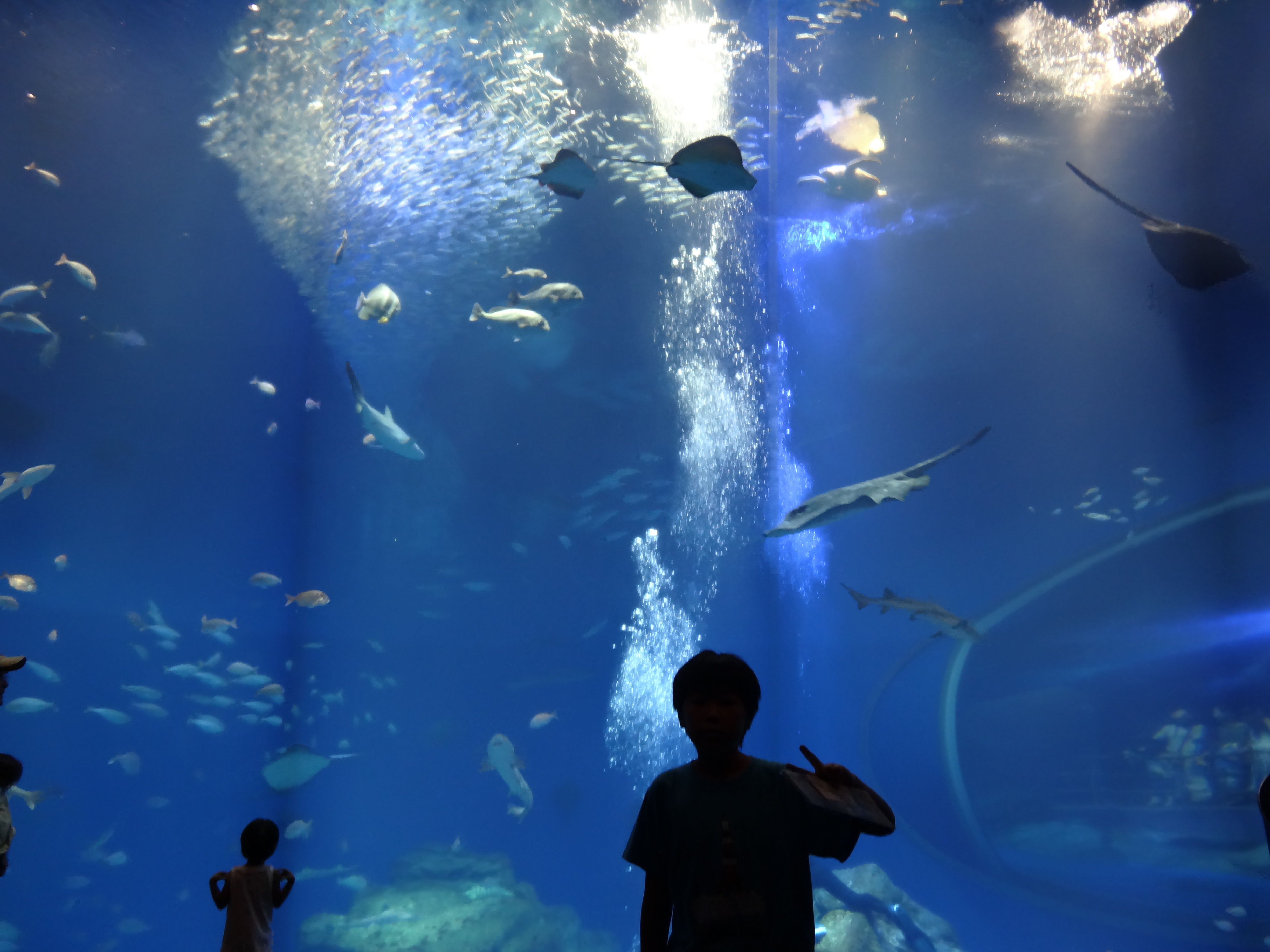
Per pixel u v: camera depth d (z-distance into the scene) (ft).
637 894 64.90
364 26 37.99
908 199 53.21
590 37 41.78
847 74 45.70
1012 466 72.33
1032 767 49.60
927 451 73.00
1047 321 63.21
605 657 71.97
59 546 57.47
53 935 49.60
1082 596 51.06
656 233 54.03
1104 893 37.37
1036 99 45.09
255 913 10.98
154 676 65.98
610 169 46.96
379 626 70.33
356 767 68.33
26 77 41.96
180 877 61.52
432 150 42.42
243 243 55.21
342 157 42.24
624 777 72.64
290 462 66.08
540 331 32.27
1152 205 48.42
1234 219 45.96
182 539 63.46
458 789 71.10
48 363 36.52
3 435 52.54
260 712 42.65
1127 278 57.36
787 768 4.99
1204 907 34.24
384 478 66.44
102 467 58.29
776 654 74.69
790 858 4.71
